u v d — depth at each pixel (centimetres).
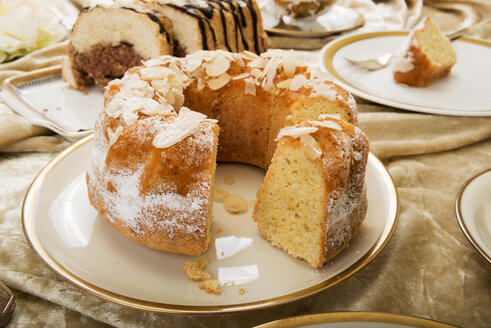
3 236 49
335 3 85
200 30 64
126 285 44
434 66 67
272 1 84
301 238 46
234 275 45
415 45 67
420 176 57
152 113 47
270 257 47
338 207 45
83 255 46
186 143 45
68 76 69
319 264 45
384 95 67
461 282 46
